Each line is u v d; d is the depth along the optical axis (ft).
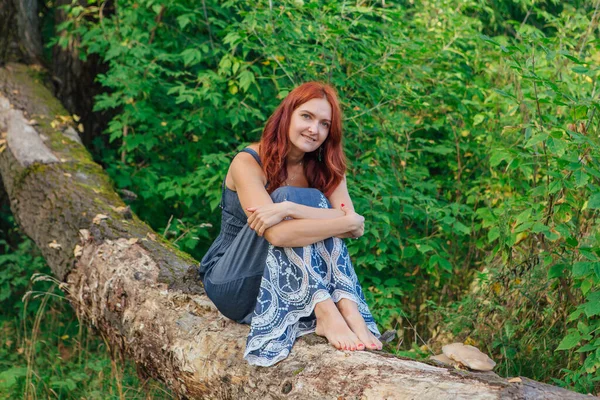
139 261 12.03
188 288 10.90
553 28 22.43
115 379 12.80
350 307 8.71
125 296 11.53
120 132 16.69
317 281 8.56
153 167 17.33
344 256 9.01
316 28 14.33
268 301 8.68
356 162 14.51
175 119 17.56
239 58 15.52
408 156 14.93
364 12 14.33
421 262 14.44
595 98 11.23
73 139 16.92
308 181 9.83
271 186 9.45
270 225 8.63
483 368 7.68
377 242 13.70
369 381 7.50
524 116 13.46
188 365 9.69
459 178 15.57
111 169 17.07
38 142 16.29
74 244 13.35
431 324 13.53
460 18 16.70
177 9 17.60
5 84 18.40
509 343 11.41
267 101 16.93
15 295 17.76
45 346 15.29
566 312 11.00
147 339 10.78
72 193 14.44
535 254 11.66
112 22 18.02
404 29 16.26
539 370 11.01
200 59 16.12
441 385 7.07
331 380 7.80
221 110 16.34
